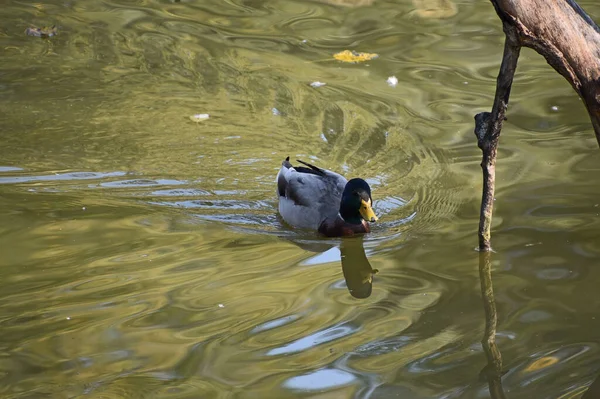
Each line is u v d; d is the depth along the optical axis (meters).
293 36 18.70
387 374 7.99
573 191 11.94
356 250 11.11
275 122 14.95
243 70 17.05
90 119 14.90
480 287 9.68
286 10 20.22
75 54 17.67
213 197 12.58
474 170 12.96
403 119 14.86
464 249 10.65
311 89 16.16
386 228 11.64
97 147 13.97
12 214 11.68
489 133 9.27
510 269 10.04
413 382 7.86
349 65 17.20
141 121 14.91
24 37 18.41
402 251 10.88
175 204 12.26
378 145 14.08
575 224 11.00
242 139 14.38
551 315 8.98
